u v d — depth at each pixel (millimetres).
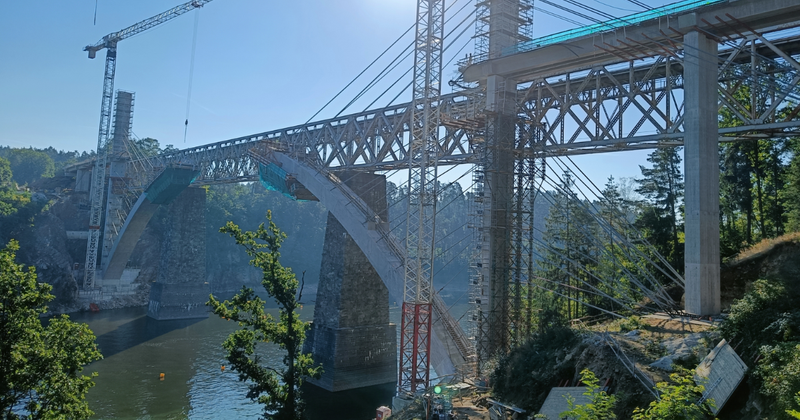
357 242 59312
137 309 126375
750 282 39844
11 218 126750
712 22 36969
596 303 60031
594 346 29156
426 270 50031
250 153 83688
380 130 63031
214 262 175500
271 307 128625
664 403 15836
